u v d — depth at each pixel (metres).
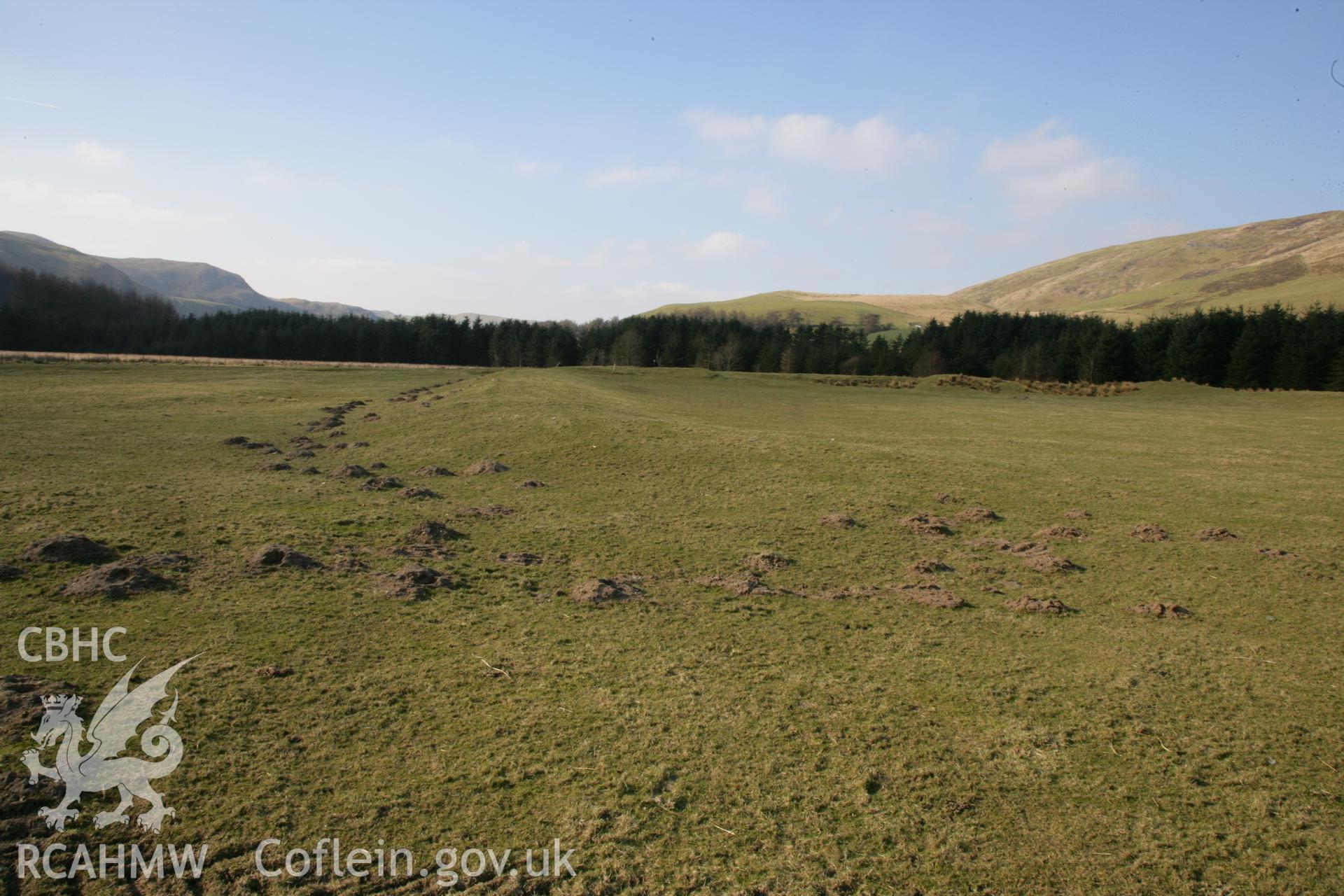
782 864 6.53
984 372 97.50
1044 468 29.14
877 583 15.45
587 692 9.73
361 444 30.39
